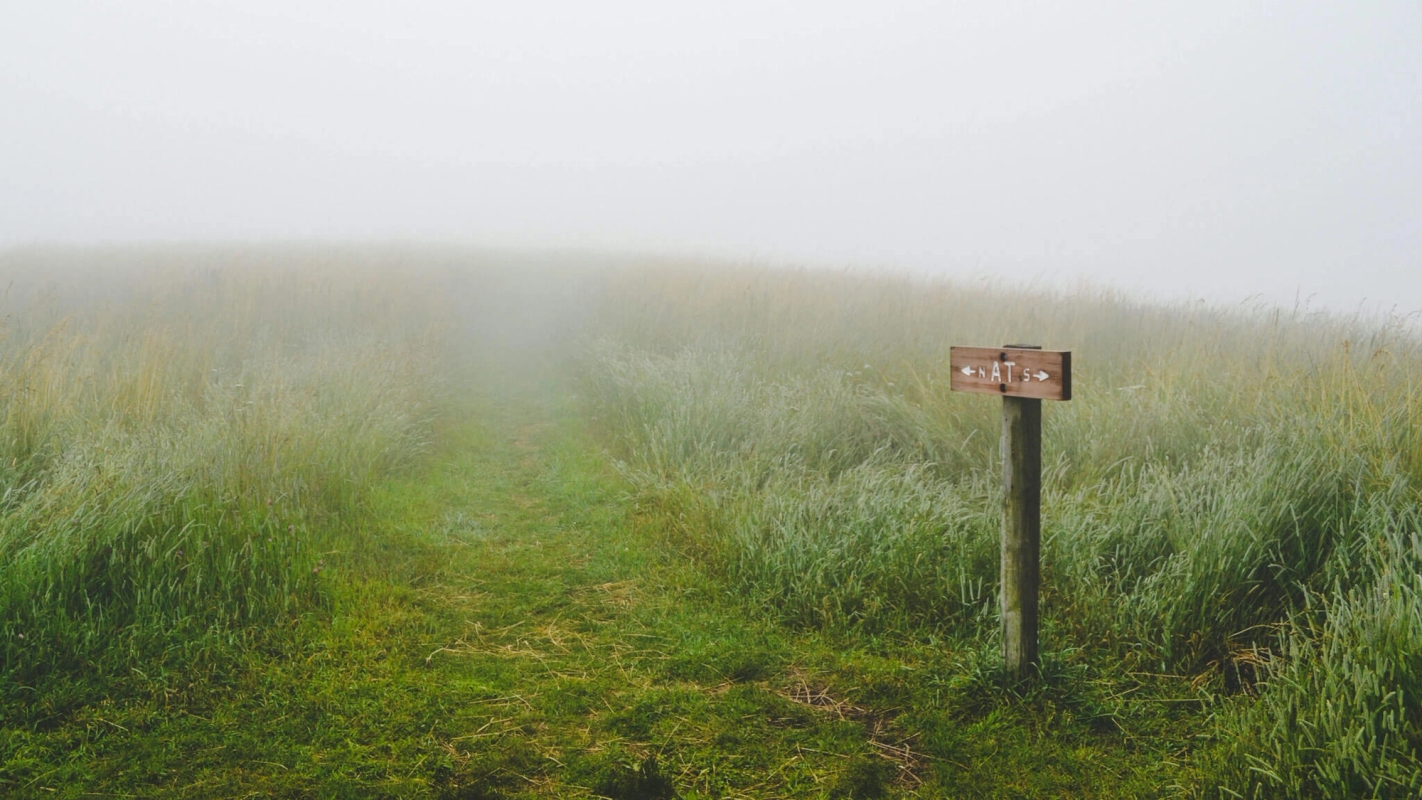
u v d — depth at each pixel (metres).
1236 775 2.75
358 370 8.36
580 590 4.82
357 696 3.50
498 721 3.36
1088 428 6.14
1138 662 3.69
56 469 4.91
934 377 8.12
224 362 8.83
